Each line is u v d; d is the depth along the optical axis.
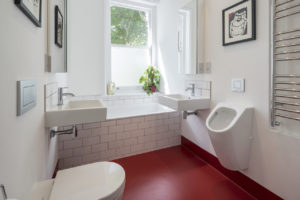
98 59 2.88
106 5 2.94
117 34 3.13
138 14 3.29
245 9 1.49
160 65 3.27
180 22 2.56
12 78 0.71
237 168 1.52
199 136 2.26
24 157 0.85
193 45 2.23
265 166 1.38
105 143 2.16
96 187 0.91
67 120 1.36
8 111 0.67
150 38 3.39
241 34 1.54
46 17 1.30
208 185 1.68
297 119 1.10
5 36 0.65
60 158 1.95
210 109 2.01
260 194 1.43
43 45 1.22
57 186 0.91
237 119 1.40
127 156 2.29
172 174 1.88
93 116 1.45
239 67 1.59
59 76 1.91
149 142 2.44
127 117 2.28
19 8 0.78
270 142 1.33
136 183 1.71
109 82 3.04
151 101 3.21
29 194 0.93
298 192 1.15
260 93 1.40
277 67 1.27
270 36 1.29
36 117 1.06
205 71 2.05
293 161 1.18
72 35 2.67
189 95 2.37
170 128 2.58
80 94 2.79
